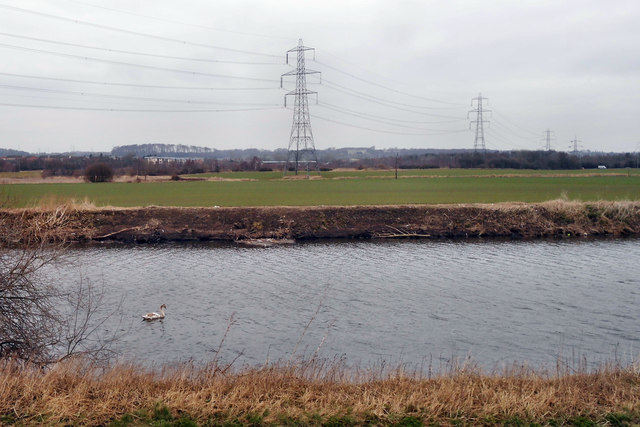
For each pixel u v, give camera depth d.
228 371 13.99
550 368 18.45
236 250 44.31
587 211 53.78
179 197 66.38
